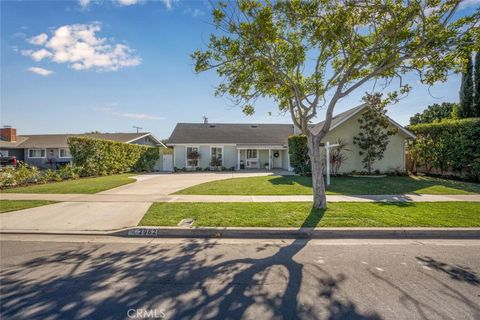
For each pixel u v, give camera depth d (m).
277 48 8.00
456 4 6.29
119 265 4.02
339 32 7.19
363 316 2.70
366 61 7.24
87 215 6.88
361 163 16.97
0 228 5.91
